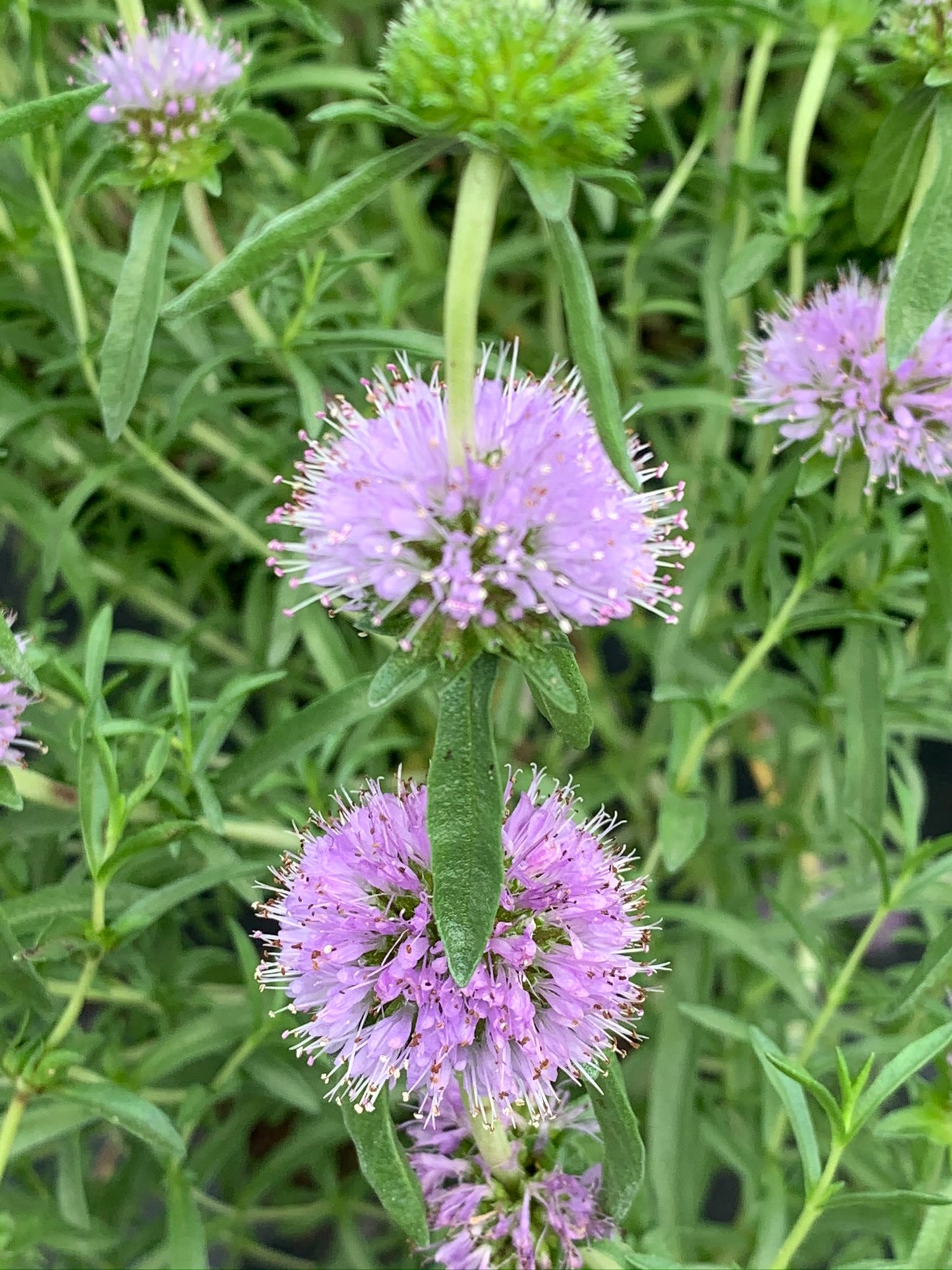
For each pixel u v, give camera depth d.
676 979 0.11
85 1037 0.09
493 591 0.06
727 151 0.14
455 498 0.05
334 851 0.07
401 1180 0.07
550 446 0.06
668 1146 0.10
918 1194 0.07
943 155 0.07
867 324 0.09
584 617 0.06
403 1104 0.09
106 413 0.09
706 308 0.13
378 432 0.06
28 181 0.11
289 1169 0.11
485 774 0.06
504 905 0.06
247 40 0.14
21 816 0.10
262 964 0.07
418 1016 0.06
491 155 0.05
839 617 0.10
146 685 0.11
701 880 0.14
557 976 0.06
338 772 0.12
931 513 0.09
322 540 0.06
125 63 0.09
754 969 0.12
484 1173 0.07
